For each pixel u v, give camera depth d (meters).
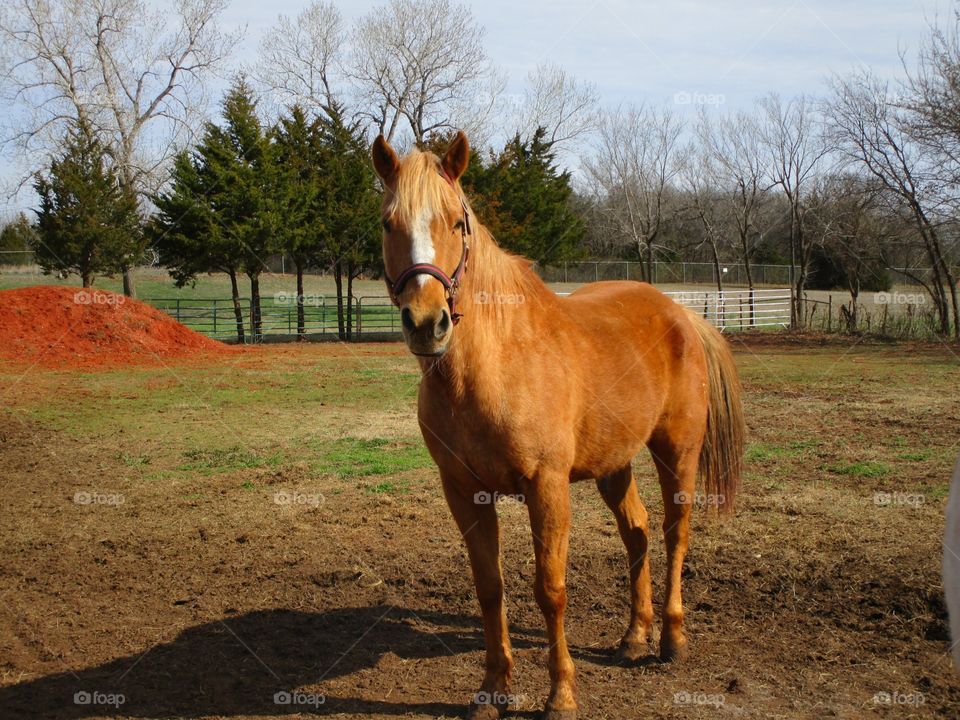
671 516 4.18
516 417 3.20
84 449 9.04
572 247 31.89
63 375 15.91
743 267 40.62
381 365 17.83
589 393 3.58
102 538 5.95
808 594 4.55
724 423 4.56
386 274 3.22
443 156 3.44
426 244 3.02
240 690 3.71
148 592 4.92
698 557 5.14
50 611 4.64
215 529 6.11
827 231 25.14
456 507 3.44
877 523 5.59
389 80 31.23
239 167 24.67
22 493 7.20
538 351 3.36
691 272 41.72
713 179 30.83
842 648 3.96
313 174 26.42
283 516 6.38
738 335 24.50
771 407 10.66
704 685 3.67
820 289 37.28
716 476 4.55
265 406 11.92
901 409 10.21
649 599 4.10
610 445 3.75
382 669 3.92
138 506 6.75
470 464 3.30
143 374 16.06
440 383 3.21
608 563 5.18
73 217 25.09
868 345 20.30
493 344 3.21
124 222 25.92
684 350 4.31
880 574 4.67
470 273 3.21
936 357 16.86
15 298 20.06
